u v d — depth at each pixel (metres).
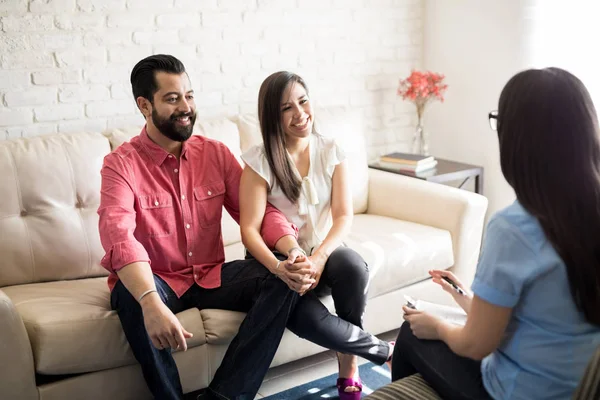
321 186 2.55
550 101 1.45
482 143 3.83
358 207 3.38
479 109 3.82
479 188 3.64
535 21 3.53
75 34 2.97
